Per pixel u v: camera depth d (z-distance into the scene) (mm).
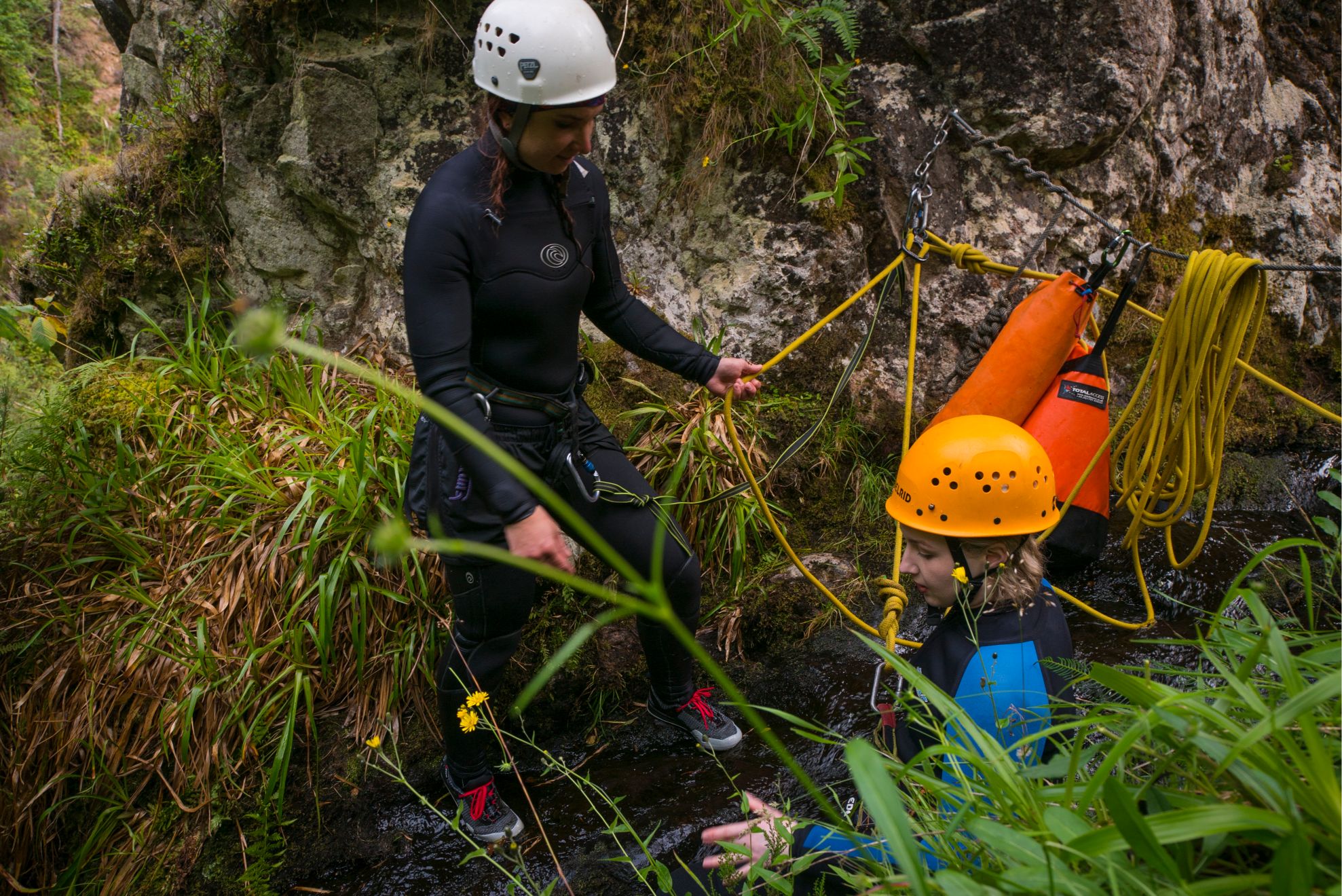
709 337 3238
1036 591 1646
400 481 2594
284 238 3352
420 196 1828
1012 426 1683
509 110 1758
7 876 2266
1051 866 856
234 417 2910
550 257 1888
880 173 3254
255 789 2281
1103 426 2494
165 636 2420
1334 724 1045
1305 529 3033
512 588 2018
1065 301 2441
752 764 2369
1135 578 2768
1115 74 3086
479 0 3082
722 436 2922
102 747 2322
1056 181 3320
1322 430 3641
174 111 3520
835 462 3184
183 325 3480
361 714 2404
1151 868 889
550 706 2510
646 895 2035
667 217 3234
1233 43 3664
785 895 1416
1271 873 854
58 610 2539
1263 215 3844
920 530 1674
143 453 2869
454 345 1766
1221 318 2146
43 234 3715
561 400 2037
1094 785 914
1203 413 2531
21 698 2404
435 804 2322
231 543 2551
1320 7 3992
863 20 3250
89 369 3105
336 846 2246
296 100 3137
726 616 2756
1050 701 1440
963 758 1207
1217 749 904
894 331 3385
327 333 3395
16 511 2785
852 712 2438
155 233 3439
